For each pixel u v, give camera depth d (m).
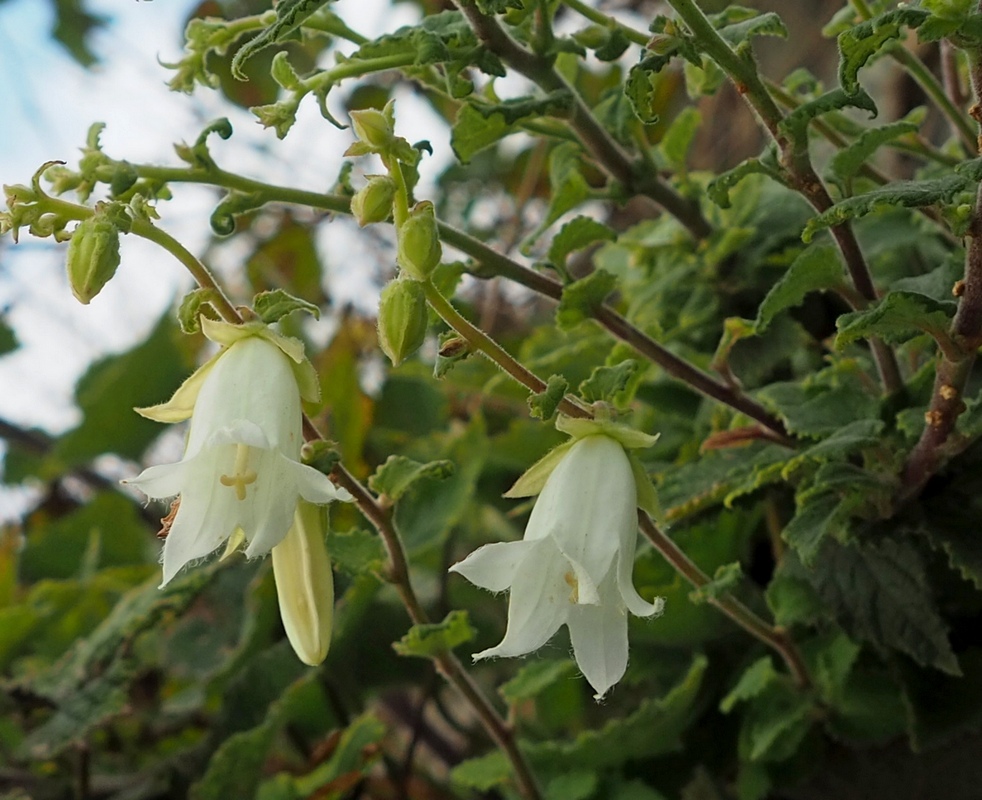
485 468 0.35
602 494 0.17
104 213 0.17
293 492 0.17
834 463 0.20
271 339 0.18
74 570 0.41
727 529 0.26
